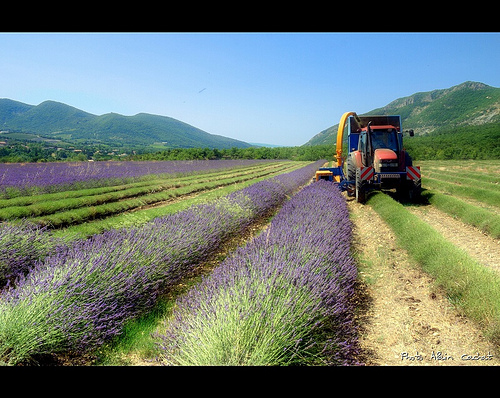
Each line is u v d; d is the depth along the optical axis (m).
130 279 3.97
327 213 7.93
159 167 30.84
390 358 3.14
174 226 6.08
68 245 5.51
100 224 8.82
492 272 4.39
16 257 5.02
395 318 3.96
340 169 15.71
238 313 2.81
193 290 3.99
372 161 12.17
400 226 7.81
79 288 3.62
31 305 3.12
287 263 4.02
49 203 10.84
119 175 21.38
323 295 3.42
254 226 9.16
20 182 15.19
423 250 5.73
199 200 11.77
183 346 2.71
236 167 37.53
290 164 49.78
